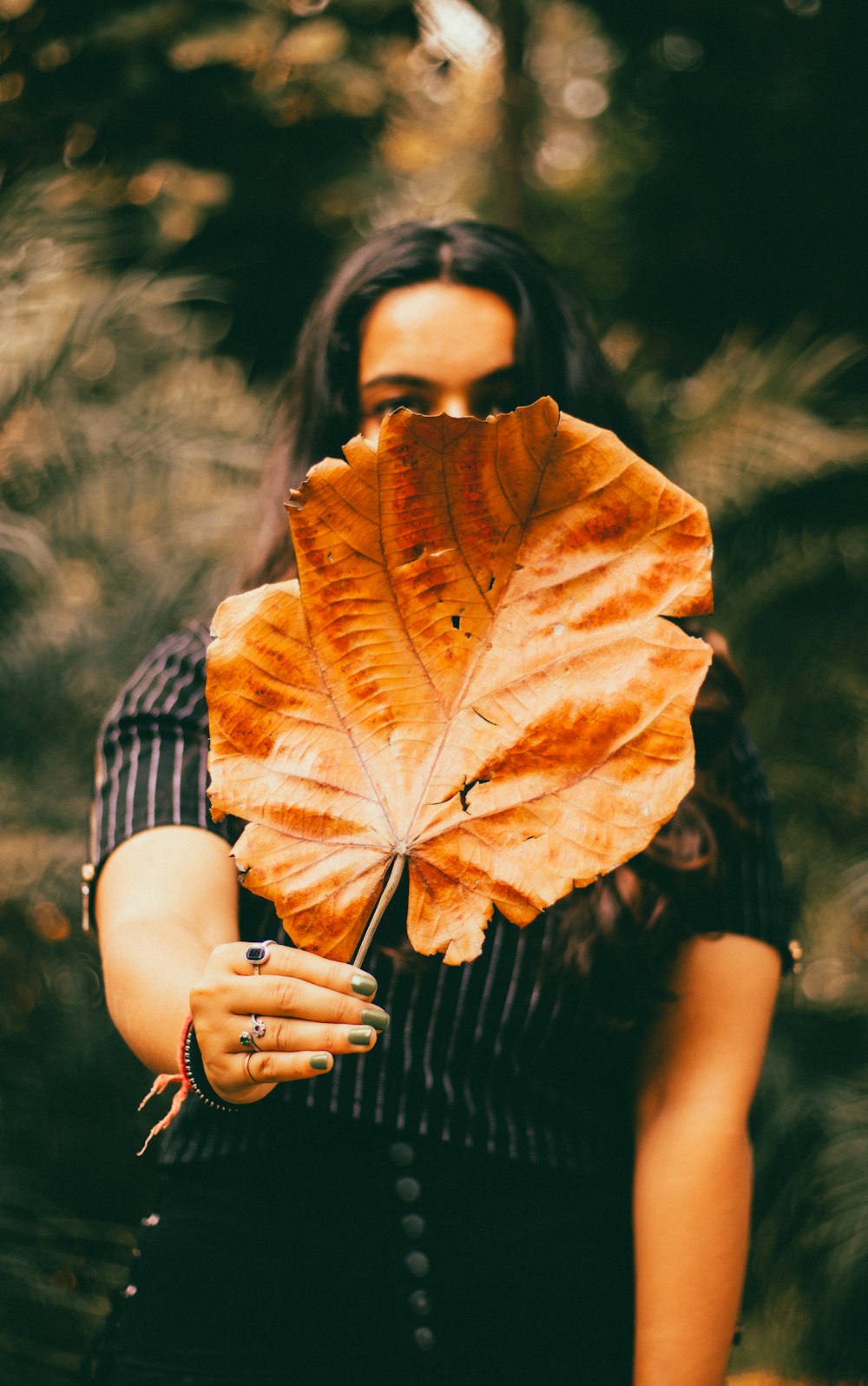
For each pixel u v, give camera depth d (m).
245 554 1.77
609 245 5.53
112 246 3.87
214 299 4.03
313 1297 1.24
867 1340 3.60
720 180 5.37
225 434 3.67
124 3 4.31
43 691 3.37
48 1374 2.90
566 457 0.93
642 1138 1.36
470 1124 1.28
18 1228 3.08
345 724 0.93
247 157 4.75
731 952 1.39
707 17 5.18
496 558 0.94
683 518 0.92
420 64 5.07
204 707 1.42
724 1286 1.30
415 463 0.92
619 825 0.91
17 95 4.21
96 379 3.65
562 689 0.93
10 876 3.30
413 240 1.52
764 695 4.21
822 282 5.21
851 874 3.95
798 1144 3.83
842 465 4.03
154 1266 1.30
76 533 3.40
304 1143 1.27
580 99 5.76
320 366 1.62
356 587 0.93
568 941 1.32
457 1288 1.23
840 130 5.12
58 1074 3.37
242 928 1.35
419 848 0.92
